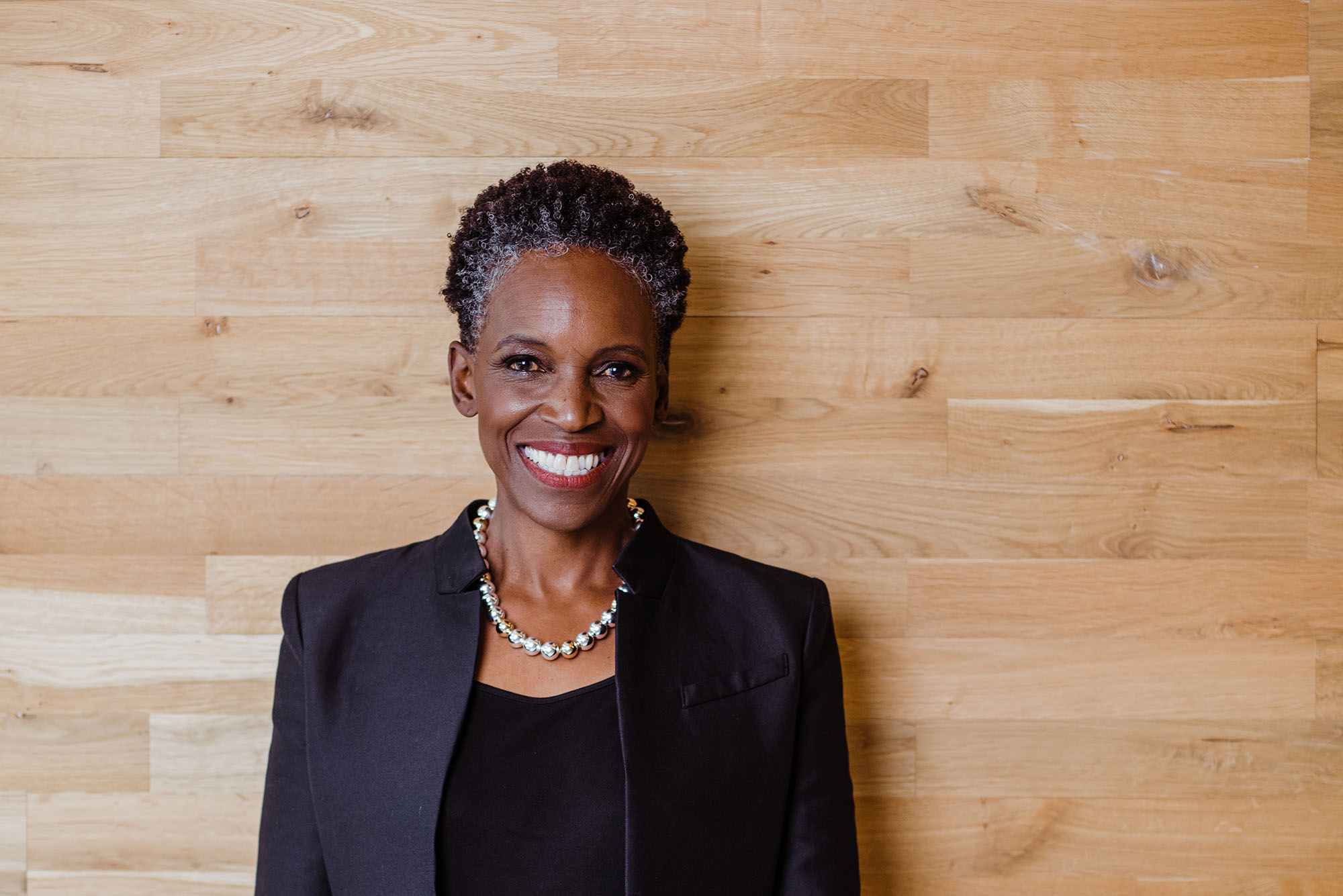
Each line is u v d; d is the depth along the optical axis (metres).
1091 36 1.30
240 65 1.27
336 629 0.97
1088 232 1.30
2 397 1.27
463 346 0.99
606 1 1.28
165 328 1.28
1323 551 1.31
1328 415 1.31
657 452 1.29
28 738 1.28
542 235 0.90
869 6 1.29
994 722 1.31
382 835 0.87
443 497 1.29
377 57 1.28
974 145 1.30
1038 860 1.31
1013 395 1.30
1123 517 1.31
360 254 1.28
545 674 0.92
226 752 1.29
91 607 1.28
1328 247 1.31
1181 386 1.31
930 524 1.31
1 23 1.26
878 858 1.31
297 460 1.28
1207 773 1.31
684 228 1.29
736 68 1.29
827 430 1.30
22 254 1.27
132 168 1.27
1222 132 1.30
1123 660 1.31
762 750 0.94
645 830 0.85
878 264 1.30
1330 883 1.31
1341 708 1.31
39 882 1.28
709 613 0.98
